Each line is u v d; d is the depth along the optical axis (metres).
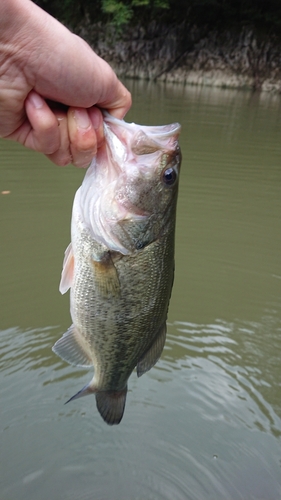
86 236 0.39
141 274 0.41
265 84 4.20
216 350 0.87
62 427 0.70
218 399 0.77
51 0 4.36
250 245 1.21
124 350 0.43
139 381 0.79
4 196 1.36
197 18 4.25
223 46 4.26
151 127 0.39
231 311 0.97
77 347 0.43
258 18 4.21
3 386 0.75
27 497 0.60
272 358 0.86
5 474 0.63
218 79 4.27
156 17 4.25
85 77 0.29
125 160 0.38
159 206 0.40
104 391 0.45
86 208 0.38
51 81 0.29
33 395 0.74
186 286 1.04
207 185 1.55
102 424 0.71
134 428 0.71
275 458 0.67
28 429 0.69
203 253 1.16
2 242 1.12
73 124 0.31
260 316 0.96
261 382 0.80
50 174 1.56
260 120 2.73
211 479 0.64
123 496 0.62
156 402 0.76
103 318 0.41
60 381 0.77
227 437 0.70
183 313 0.95
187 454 0.68
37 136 0.31
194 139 2.11
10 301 0.93
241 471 0.66
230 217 1.34
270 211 1.40
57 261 1.07
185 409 0.75
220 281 1.06
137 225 0.39
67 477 0.63
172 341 0.88
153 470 0.65
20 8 0.26
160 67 4.36
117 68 4.41
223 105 3.20
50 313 0.91
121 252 0.39
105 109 0.34
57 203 1.35
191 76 4.32
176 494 0.62
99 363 0.43
